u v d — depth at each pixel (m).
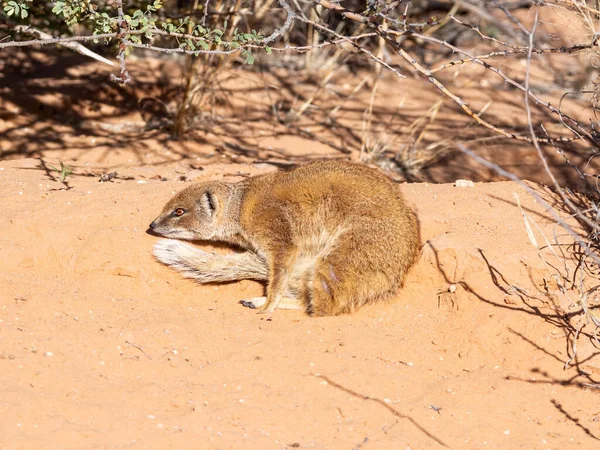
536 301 7.06
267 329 7.27
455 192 8.91
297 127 13.16
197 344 6.84
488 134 12.95
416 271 7.75
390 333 7.32
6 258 7.89
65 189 9.20
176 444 5.43
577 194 8.90
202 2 13.12
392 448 5.68
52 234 8.09
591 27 8.02
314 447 5.61
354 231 7.63
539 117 13.50
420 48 15.96
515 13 15.94
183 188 9.17
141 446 5.38
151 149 12.00
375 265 7.53
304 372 6.52
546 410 6.23
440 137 12.91
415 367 6.81
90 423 5.59
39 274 7.96
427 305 7.60
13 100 12.93
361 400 6.23
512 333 6.89
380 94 14.46
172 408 5.90
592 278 7.25
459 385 6.50
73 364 6.30
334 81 14.88
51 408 5.68
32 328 6.71
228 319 7.50
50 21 11.09
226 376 6.38
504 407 6.25
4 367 6.09
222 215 8.30
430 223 8.30
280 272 7.84
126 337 6.74
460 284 7.35
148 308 7.53
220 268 8.02
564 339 6.72
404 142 12.70
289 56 15.48
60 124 12.73
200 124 12.90
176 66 14.34
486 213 8.36
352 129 13.20
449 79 14.93
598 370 6.49
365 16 7.82
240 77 13.80
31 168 10.05
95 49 14.66
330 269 7.55
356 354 6.86
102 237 8.01
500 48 15.53
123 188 9.20
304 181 7.99
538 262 7.37
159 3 7.67
